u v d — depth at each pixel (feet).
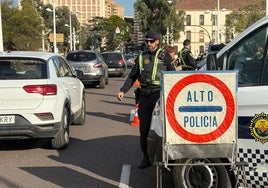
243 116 16.29
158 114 18.49
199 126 15.74
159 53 22.20
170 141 15.83
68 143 28.81
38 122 25.45
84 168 23.59
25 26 184.85
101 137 31.68
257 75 16.35
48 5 315.58
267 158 16.01
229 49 17.19
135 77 22.81
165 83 15.71
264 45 16.38
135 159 25.38
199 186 17.16
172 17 279.28
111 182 21.18
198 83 15.61
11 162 24.91
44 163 24.63
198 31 366.22
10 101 25.31
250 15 213.87
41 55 27.99
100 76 71.15
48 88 25.79
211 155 15.84
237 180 16.39
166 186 20.17
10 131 25.23
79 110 34.94
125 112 44.47
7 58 26.50
